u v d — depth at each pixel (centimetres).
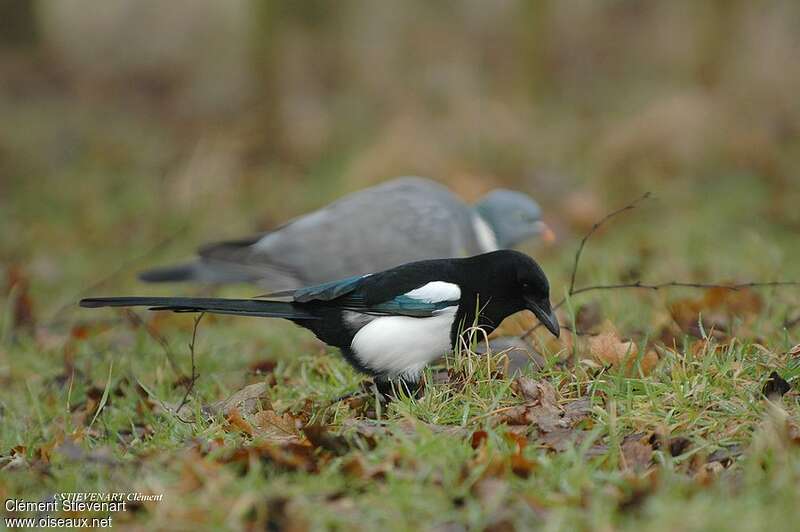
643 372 865
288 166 2088
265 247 1185
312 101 2302
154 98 2620
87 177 2070
